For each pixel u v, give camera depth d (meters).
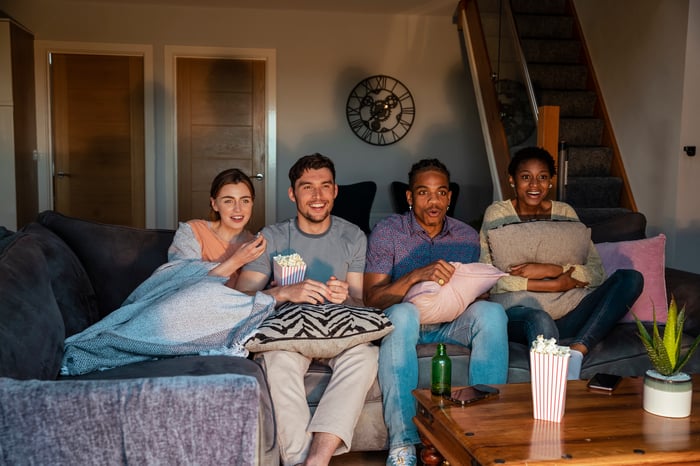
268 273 2.38
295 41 6.35
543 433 1.54
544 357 1.62
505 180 4.96
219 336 1.99
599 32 5.66
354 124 6.46
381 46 6.45
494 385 1.94
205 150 6.34
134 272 2.39
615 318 2.40
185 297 1.99
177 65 6.25
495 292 2.63
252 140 6.38
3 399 1.26
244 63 6.32
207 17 6.22
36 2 5.98
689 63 4.30
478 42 5.74
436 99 6.55
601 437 1.52
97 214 6.23
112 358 1.91
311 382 2.14
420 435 1.89
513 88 4.98
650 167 4.76
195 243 2.35
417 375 2.16
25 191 5.75
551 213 2.96
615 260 2.75
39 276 1.90
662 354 1.68
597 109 5.62
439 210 2.49
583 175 5.30
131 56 6.17
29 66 5.90
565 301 2.56
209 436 1.31
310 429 1.98
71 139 6.16
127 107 6.19
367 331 2.08
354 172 6.52
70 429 1.27
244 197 2.41
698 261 4.44
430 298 2.30
